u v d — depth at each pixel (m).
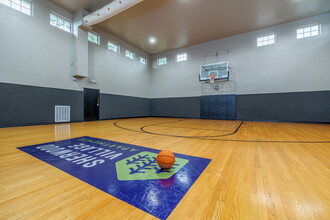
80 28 7.23
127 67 10.38
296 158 2.39
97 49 8.47
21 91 5.75
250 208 1.21
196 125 6.75
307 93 7.60
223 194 1.41
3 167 2.00
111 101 9.30
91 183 1.60
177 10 6.86
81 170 1.92
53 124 6.58
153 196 1.38
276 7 6.70
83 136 4.03
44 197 1.35
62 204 1.26
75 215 1.13
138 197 1.36
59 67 6.81
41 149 2.82
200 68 10.27
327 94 7.23
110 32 8.89
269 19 7.62
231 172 1.89
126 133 4.56
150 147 3.02
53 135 4.12
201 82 10.41
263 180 1.68
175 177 1.75
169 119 10.14
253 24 8.05
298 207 1.23
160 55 12.10
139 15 7.27
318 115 7.38
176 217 1.11
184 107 11.04
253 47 8.80
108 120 8.87
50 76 6.53
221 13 7.09
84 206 1.23
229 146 3.12
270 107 8.41
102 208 1.21
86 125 6.41
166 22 7.81
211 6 6.60
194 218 1.10
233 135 4.32
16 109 5.64
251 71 8.87
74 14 7.22
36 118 6.14
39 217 1.11
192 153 2.65
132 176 1.77
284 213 1.16
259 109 8.69
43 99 6.33
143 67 11.78
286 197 1.37
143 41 10.05
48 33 6.46
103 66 8.80
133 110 10.91
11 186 1.53
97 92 8.50
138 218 1.10
